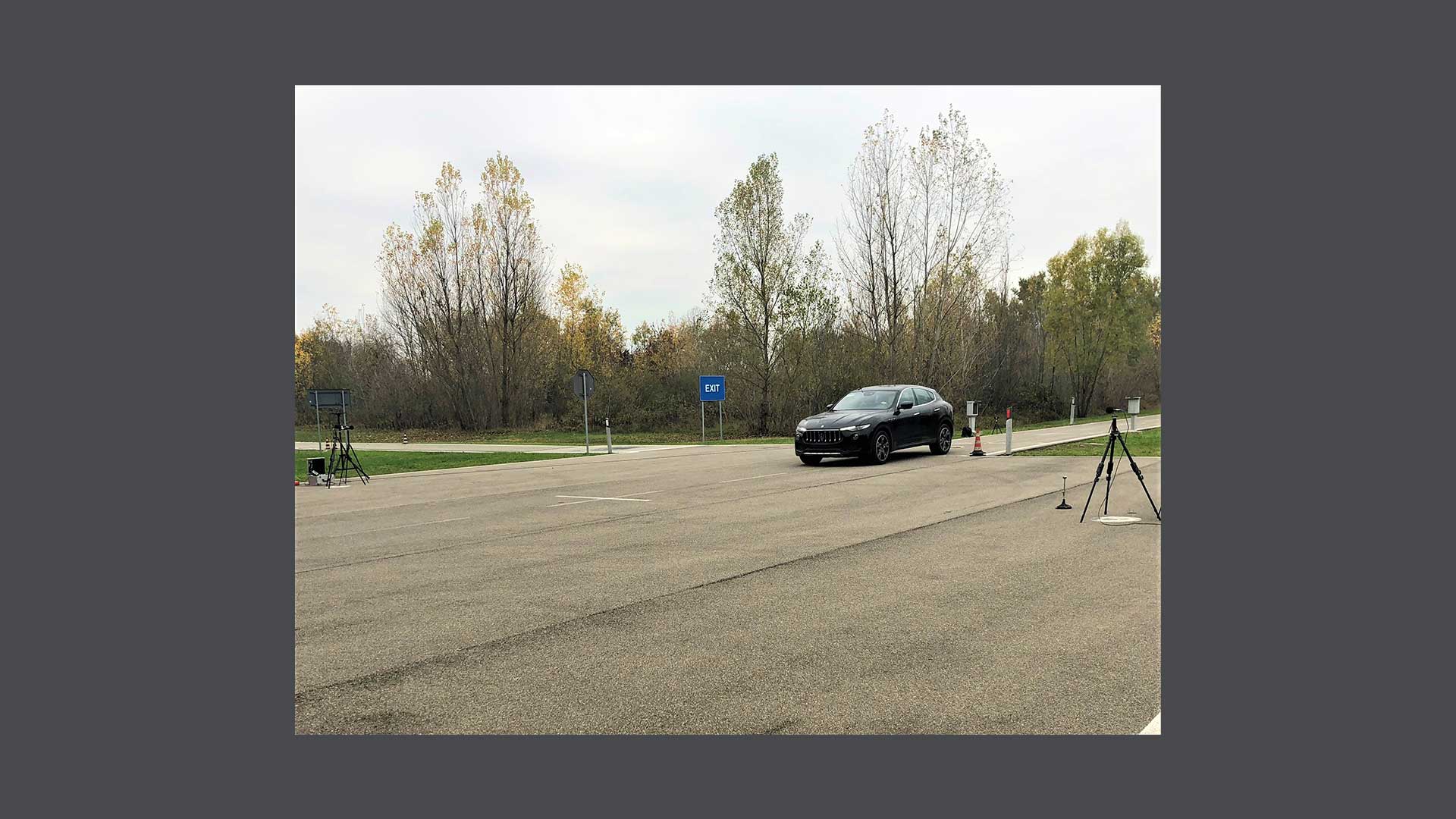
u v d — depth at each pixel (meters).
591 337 59.66
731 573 8.58
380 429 56.34
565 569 9.07
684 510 13.31
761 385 41.66
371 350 59.25
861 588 7.82
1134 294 58.31
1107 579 7.95
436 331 53.25
